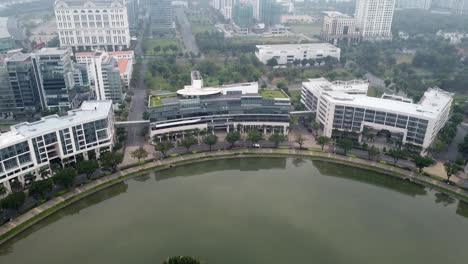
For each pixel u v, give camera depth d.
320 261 199.50
